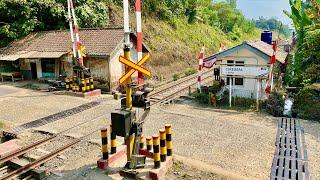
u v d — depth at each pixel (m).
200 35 47.59
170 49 35.47
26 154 11.77
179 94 21.86
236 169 10.36
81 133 13.68
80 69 21.19
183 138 13.11
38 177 10.11
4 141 13.81
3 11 29.28
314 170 10.34
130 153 9.65
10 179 10.02
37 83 25.52
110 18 34.03
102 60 22.77
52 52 24.64
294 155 11.49
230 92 18.34
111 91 22.88
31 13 29.30
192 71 32.59
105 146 10.23
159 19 39.16
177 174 9.88
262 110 17.62
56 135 13.38
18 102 19.20
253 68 17.81
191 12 48.91
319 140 13.09
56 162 11.11
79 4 30.67
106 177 9.67
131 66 8.79
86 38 24.69
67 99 20.16
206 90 21.19
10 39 29.69
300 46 21.75
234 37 66.38
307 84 21.12
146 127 14.61
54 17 30.34
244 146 12.27
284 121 15.72
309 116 16.28
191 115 16.58
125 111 9.00
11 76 26.31
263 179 9.70
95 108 17.88
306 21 21.84
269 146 12.31
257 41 23.47
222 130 14.14
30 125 14.75
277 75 22.34
